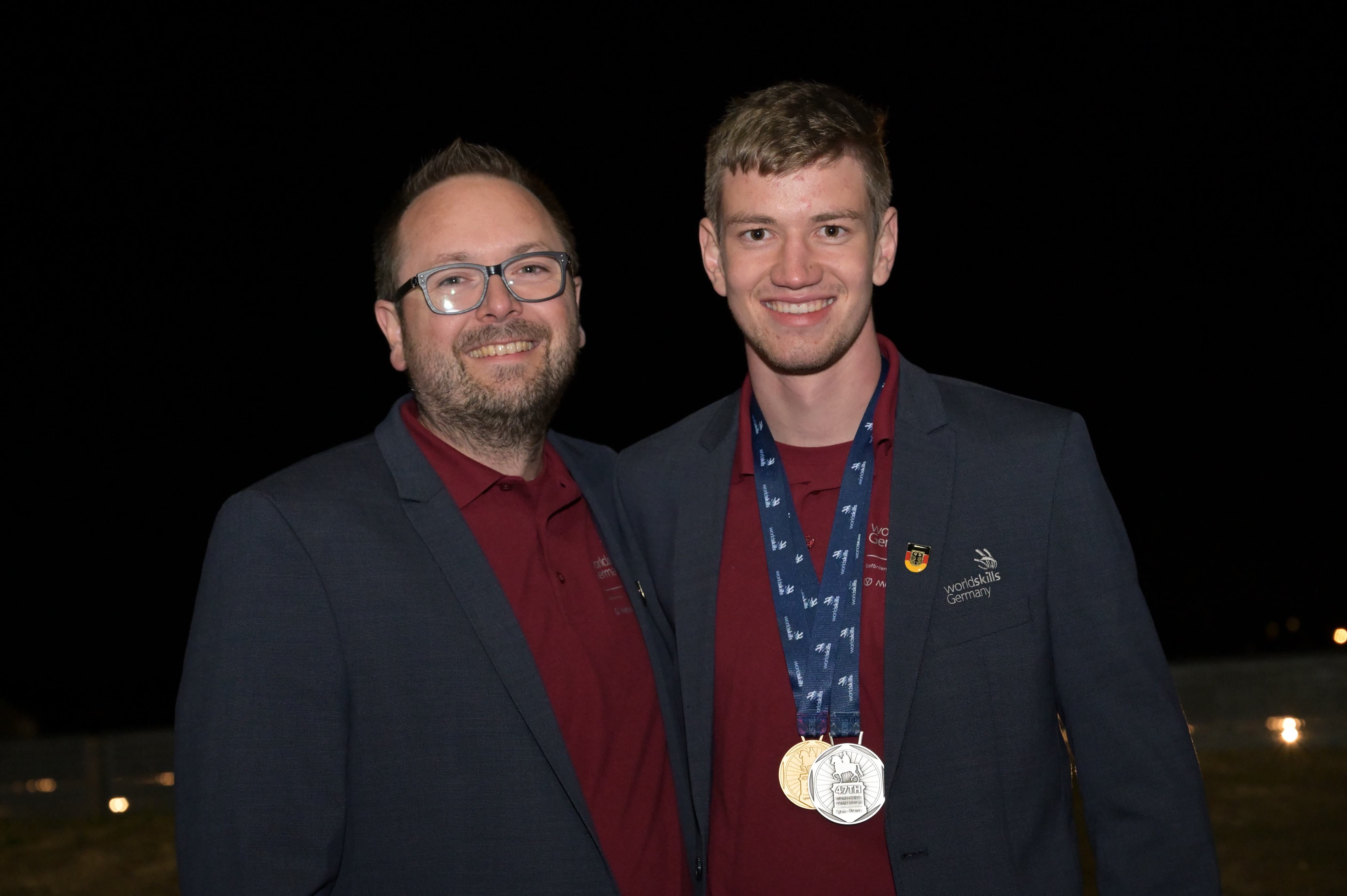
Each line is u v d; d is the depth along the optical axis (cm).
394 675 165
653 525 195
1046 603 168
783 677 174
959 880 161
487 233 180
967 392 184
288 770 157
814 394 176
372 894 162
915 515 170
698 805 174
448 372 177
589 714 171
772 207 166
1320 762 441
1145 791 165
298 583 163
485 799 163
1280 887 335
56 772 470
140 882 391
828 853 167
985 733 164
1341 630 645
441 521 174
